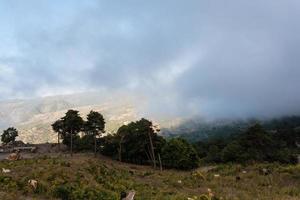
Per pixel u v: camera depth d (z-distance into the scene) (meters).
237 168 69.69
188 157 90.12
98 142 112.19
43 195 33.41
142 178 61.75
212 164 96.19
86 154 100.75
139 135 97.62
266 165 70.19
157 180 59.00
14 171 40.78
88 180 41.84
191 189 49.66
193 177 62.59
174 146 91.00
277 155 91.56
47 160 53.38
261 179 56.19
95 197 34.06
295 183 52.06
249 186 51.12
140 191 43.88
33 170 41.41
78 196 33.50
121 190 41.00
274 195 43.44
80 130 110.62
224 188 49.91
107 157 100.94
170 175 68.44
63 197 33.44
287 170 60.47
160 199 38.84
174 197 39.72
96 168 54.12
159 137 100.25
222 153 94.56
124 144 99.44
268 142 93.56
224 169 71.75
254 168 67.62
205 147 133.62
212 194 42.00
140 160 100.38
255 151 89.94
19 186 34.31
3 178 35.84
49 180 37.81
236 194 44.59
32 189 33.91
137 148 97.06
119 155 97.44
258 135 93.00
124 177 56.28
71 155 90.38
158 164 96.44
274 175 58.38
